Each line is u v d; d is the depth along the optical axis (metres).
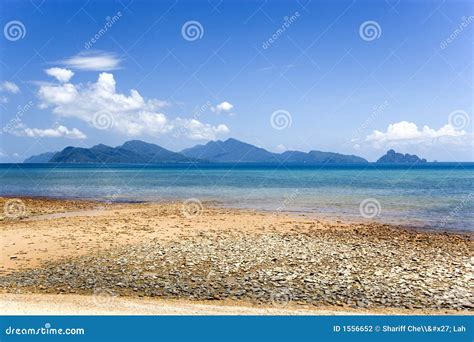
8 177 110.50
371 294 15.93
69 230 28.72
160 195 56.16
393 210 39.09
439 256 21.58
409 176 110.00
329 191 59.66
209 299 15.34
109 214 37.69
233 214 37.09
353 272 18.64
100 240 25.30
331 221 33.03
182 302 14.87
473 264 20.05
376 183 78.06
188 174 129.25
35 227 30.11
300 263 20.08
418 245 24.17
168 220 33.72
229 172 147.12
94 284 17.02
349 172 143.25
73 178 104.94
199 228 29.94
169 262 20.19
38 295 15.42
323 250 22.69
